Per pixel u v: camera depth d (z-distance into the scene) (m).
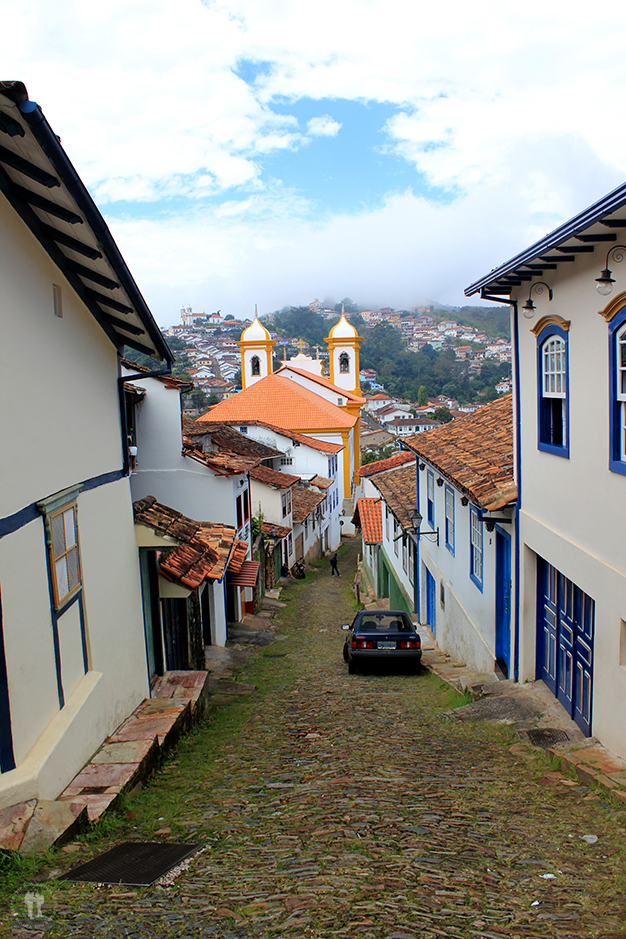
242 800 6.57
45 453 6.54
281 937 3.54
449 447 14.28
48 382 6.70
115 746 7.74
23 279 6.12
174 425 19.81
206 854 5.07
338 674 15.03
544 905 3.96
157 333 8.85
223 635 19.73
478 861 4.69
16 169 5.41
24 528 5.93
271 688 13.92
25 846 4.96
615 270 6.78
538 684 10.22
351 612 25.78
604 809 5.83
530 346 9.69
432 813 5.81
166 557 11.55
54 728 6.39
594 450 7.54
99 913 3.92
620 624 6.94
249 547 24.77
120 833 5.70
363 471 30.56
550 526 9.02
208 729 10.25
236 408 55.12
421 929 3.60
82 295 7.74
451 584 15.47
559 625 9.45
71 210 5.86
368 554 33.00
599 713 7.56
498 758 7.76
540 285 9.11
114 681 8.54
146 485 20.08
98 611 8.06
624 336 6.77
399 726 9.63
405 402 173.88
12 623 5.61
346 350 74.69
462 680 11.77
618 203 5.48
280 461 45.94
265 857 4.92
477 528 12.91
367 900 4.01
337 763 7.70
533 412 9.66
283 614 25.72
